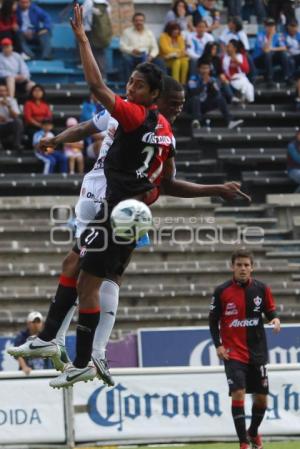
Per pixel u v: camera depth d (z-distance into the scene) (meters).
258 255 60.72
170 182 23.44
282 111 71.69
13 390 40.91
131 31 69.69
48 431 40.94
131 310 55.66
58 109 68.38
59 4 76.44
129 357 48.38
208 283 58.59
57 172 64.12
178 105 23.08
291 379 41.94
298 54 74.19
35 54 72.81
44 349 22.39
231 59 70.62
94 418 41.19
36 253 57.94
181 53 69.69
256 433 38.94
